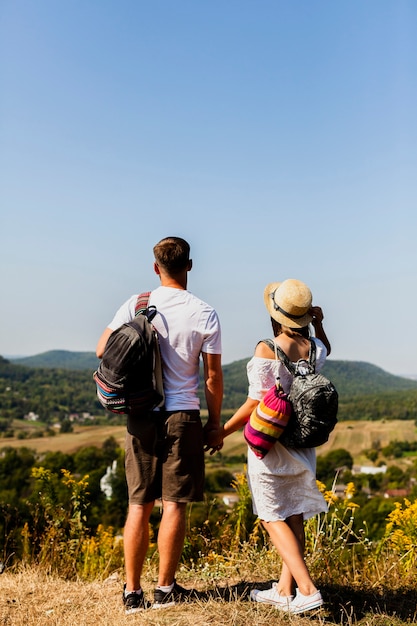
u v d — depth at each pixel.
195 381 4.26
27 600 4.69
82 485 6.37
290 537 4.05
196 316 4.22
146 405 4.06
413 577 5.12
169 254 4.28
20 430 170.62
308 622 3.98
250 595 4.36
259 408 4.02
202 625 3.85
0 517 6.37
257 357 4.12
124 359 4.00
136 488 4.18
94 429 166.62
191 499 4.16
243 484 6.26
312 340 4.25
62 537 6.20
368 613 4.33
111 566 6.04
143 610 4.20
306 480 4.09
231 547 5.79
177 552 4.20
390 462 105.25
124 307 4.36
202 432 4.24
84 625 4.07
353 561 5.44
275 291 4.29
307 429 3.95
